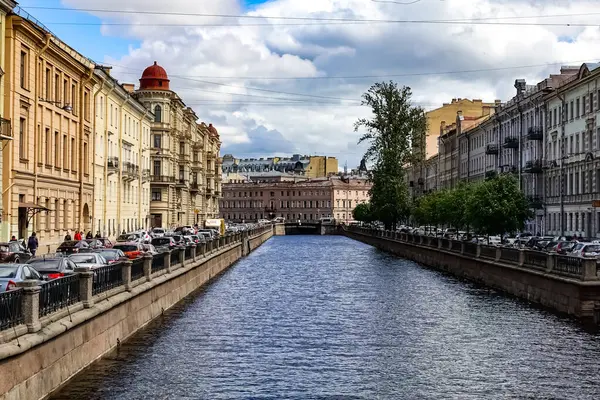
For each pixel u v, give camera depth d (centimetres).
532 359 2491
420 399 2002
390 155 8925
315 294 4484
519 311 3631
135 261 2933
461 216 7069
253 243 10812
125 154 8069
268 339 2844
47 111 5188
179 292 4003
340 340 2842
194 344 2705
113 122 7356
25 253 3697
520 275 4184
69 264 2638
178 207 11456
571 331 3011
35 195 4916
